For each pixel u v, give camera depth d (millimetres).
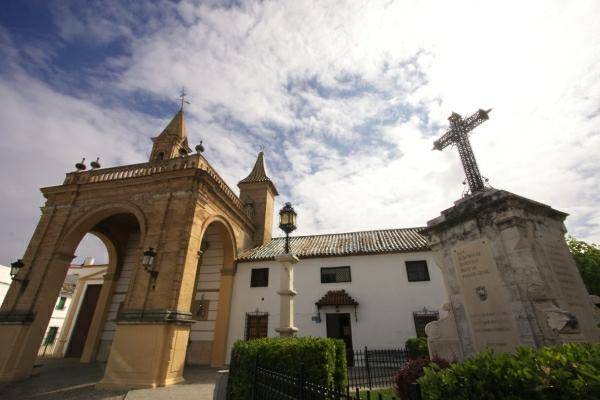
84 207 14781
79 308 20656
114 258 18359
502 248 5426
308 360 5930
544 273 5023
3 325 12234
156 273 11789
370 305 15320
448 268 6445
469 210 6055
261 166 26484
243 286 17250
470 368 2906
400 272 15703
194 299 17375
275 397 4871
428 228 7020
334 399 3658
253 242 21297
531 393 2398
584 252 12852
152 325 10727
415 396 2959
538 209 5762
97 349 16406
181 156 14867
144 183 14227
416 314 14656
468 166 6906
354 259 16609
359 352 13844
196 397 8602
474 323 5645
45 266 13523
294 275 16844
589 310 5367
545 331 4629
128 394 8961
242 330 16141
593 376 2166
